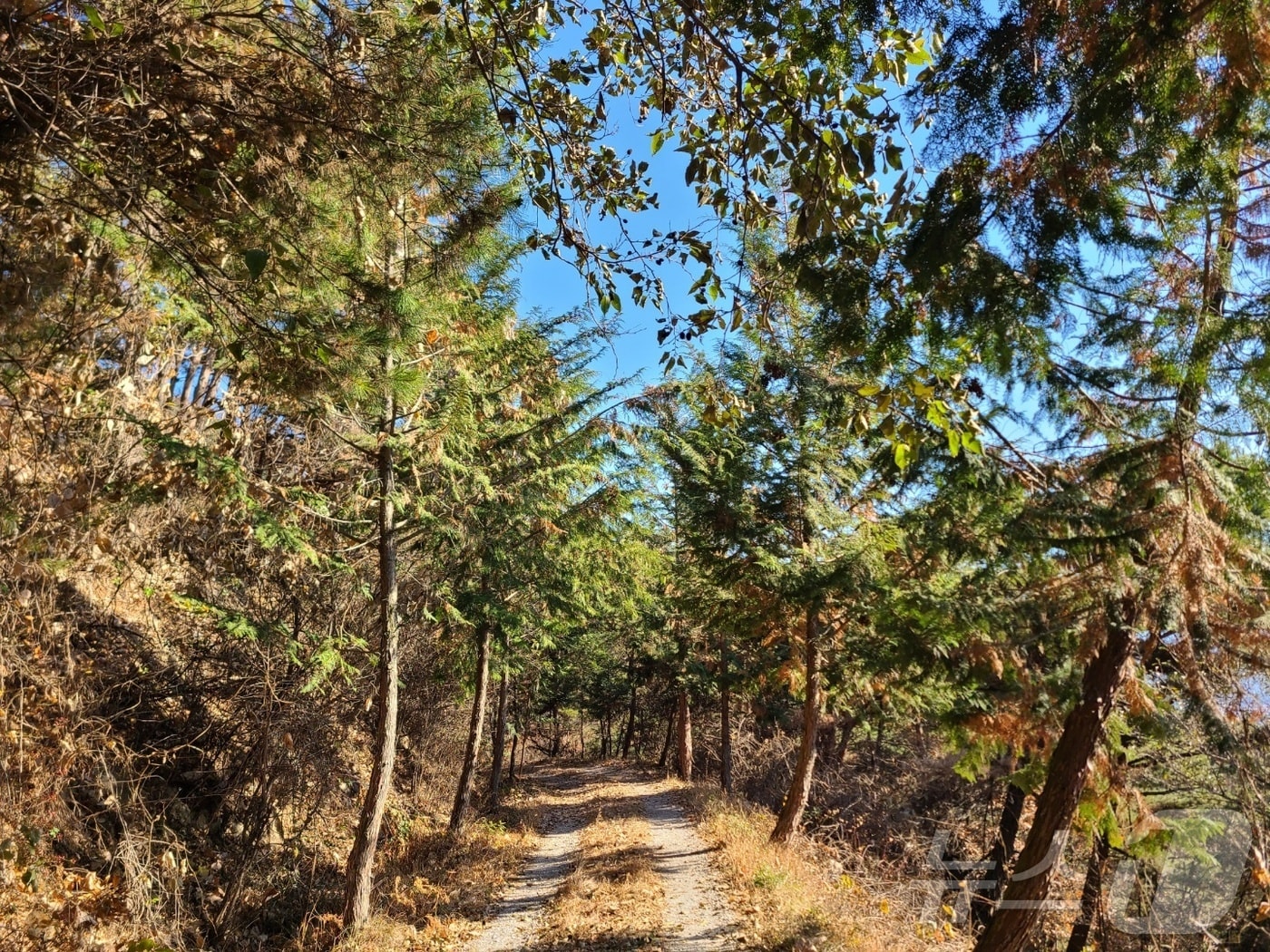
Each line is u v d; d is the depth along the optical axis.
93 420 6.77
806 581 10.86
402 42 3.75
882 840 13.73
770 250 4.17
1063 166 3.29
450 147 3.97
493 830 15.27
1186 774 7.62
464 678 15.84
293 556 9.21
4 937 5.84
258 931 8.72
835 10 3.17
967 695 7.37
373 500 9.23
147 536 8.53
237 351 4.14
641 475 13.25
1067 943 10.84
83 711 7.71
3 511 6.12
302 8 3.59
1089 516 5.52
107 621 8.98
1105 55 3.02
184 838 8.66
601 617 20.56
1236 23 2.96
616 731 52.31
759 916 8.70
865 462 11.76
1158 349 4.93
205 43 3.58
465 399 9.48
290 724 9.56
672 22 3.75
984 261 3.31
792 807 12.73
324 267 4.16
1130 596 5.89
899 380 3.36
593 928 8.70
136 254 5.02
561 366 12.88
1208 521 5.19
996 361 3.98
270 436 9.99
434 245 4.54
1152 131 3.49
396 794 14.37
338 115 3.74
